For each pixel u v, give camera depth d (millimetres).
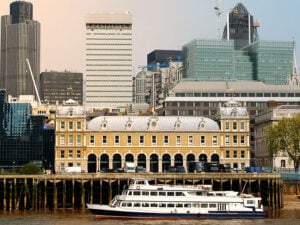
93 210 194125
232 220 191750
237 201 196250
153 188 195125
